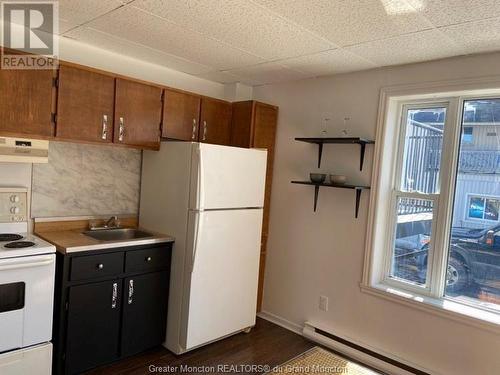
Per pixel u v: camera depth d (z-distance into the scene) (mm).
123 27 2455
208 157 2812
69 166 2938
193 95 3252
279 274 3600
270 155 3611
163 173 3070
